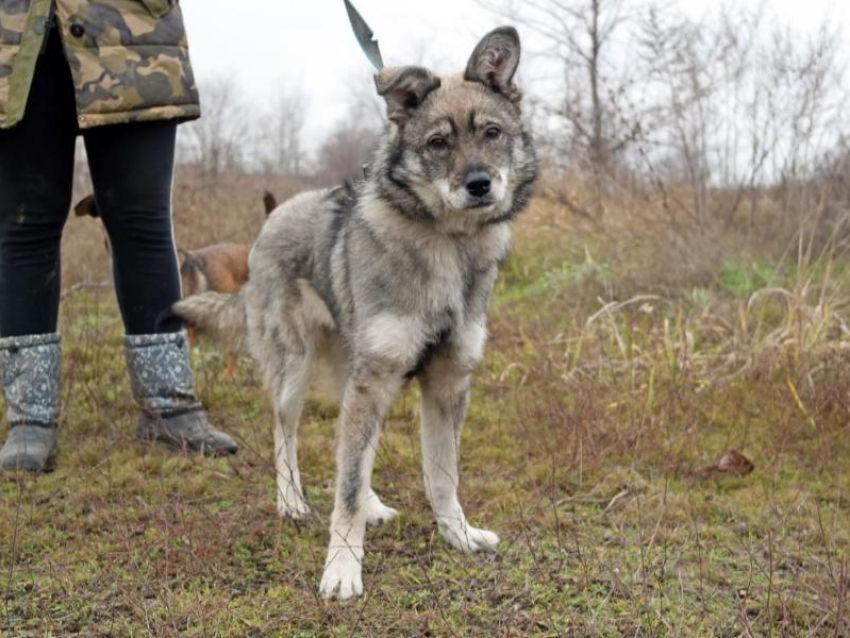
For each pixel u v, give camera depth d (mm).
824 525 3697
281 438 4039
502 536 3627
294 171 23750
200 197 13555
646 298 6664
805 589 3096
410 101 3553
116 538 3525
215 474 4246
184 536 3480
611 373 5641
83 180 15570
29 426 4305
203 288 7590
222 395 5590
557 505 3957
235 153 20984
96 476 4195
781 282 6859
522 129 3682
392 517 3824
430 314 3369
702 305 6637
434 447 3609
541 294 8039
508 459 4535
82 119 3877
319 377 4059
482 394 5688
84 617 2955
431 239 3363
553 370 5789
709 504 3939
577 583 3164
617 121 11586
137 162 4223
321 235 3844
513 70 3674
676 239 7723
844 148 7492
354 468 3285
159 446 4500
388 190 3418
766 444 4648
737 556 3438
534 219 9766
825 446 4527
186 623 2895
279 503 3873
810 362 5398
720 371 5586
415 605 3027
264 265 4133
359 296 3395
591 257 8438
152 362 4488
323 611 2957
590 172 9594
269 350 4109
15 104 3818
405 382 3475
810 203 7539
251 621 2910
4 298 4266
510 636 2797
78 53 3881
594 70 9992
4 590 3137
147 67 4078
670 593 3088
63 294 8156
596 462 4371
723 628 2846
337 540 3227
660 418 4844
